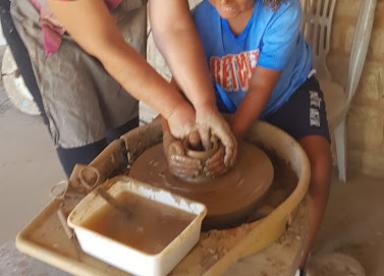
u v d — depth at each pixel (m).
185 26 1.34
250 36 1.48
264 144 1.38
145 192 1.08
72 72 1.49
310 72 1.67
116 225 1.02
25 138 2.57
